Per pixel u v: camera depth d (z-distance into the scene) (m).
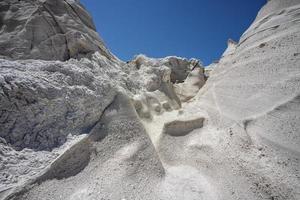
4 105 4.18
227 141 5.26
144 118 7.03
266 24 8.20
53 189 4.00
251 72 6.85
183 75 12.33
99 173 4.55
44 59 6.38
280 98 5.52
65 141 4.76
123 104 5.98
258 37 7.93
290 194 3.68
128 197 4.18
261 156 4.51
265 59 6.81
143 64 9.98
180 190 4.49
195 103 7.94
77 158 4.62
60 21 7.09
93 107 5.53
